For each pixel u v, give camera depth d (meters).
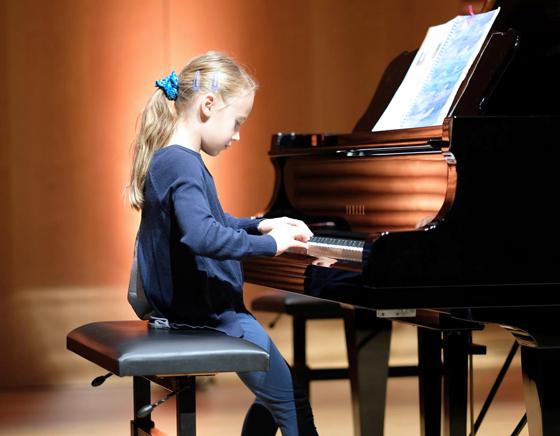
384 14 7.09
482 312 3.08
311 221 4.29
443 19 7.09
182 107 3.40
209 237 3.10
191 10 6.88
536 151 3.09
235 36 6.93
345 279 3.13
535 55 3.54
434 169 3.43
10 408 6.06
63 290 6.79
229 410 6.00
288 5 7.00
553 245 3.10
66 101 6.75
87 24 6.75
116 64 6.80
